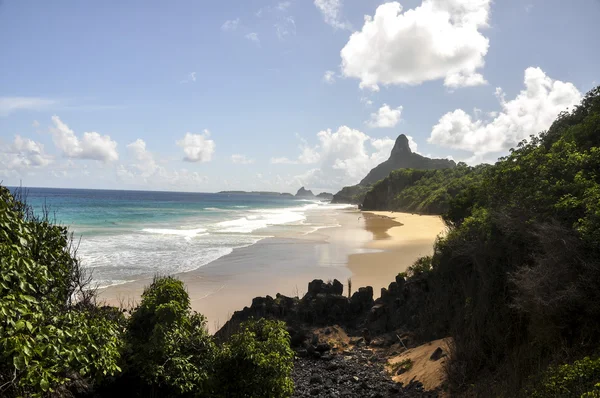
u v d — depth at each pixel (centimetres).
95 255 2825
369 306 1509
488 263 1095
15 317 467
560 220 995
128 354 721
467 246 1231
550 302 757
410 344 1271
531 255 921
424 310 1339
